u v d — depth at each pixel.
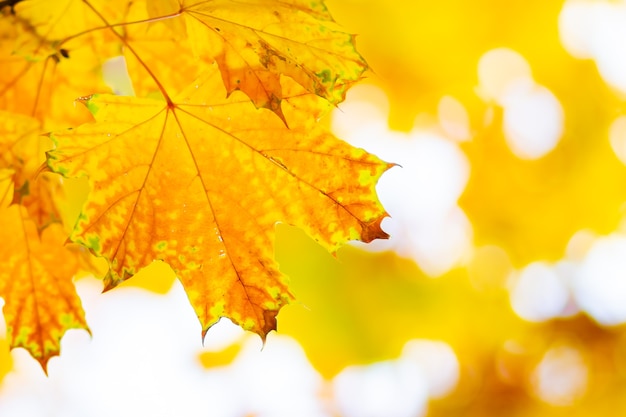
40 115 0.80
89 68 0.80
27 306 0.82
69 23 0.79
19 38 0.79
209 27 0.75
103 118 0.76
